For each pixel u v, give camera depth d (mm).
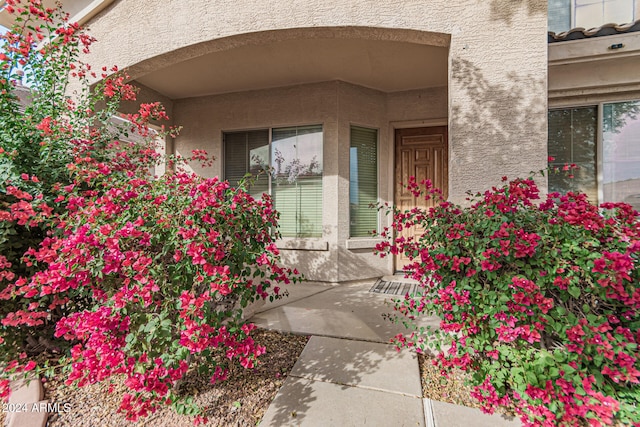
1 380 1827
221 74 4828
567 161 3936
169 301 1789
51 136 2396
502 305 1835
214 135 5672
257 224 2281
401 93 5371
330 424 1794
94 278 1975
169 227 1825
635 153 3697
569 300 1889
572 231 1888
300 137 5328
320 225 5219
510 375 1864
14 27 2588
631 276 1755
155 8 3848
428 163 5445
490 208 2221
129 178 2281
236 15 3557
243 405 1977
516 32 2955
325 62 4422
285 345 2773
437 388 2141
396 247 2617
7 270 2201
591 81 3691
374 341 2805
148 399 1588
